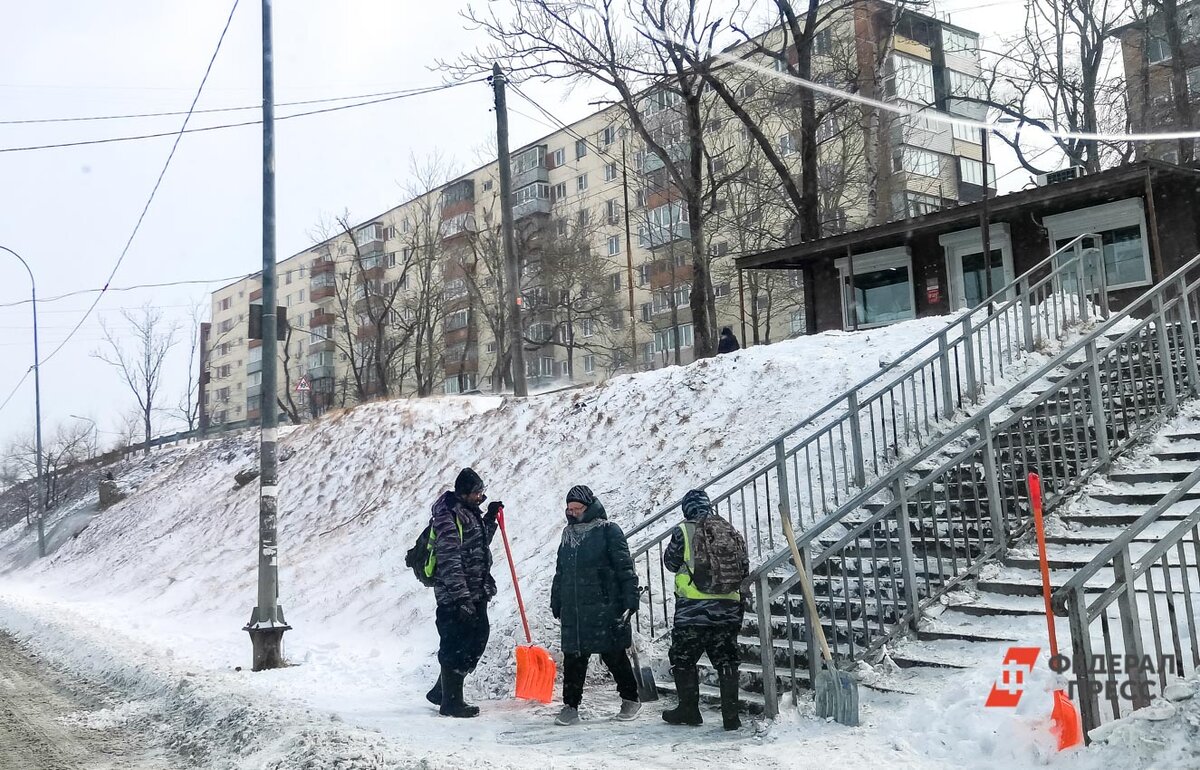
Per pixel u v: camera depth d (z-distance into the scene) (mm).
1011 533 7059
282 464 21906
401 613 11859
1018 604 6270
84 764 6254
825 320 19984
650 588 8180
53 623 14852
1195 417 8148
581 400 14797
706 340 22531
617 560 6559
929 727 5055
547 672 7109
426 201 46031
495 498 13664
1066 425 8531
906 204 31453
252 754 5844
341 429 20984
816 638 5773
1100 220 15711
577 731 6230
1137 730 4156
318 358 62281
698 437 11773
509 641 8773
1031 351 10195
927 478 6633
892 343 11930
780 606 7641
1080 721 4477
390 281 57750
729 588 5934
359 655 10492
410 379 57219
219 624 14242
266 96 11492
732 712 5852
